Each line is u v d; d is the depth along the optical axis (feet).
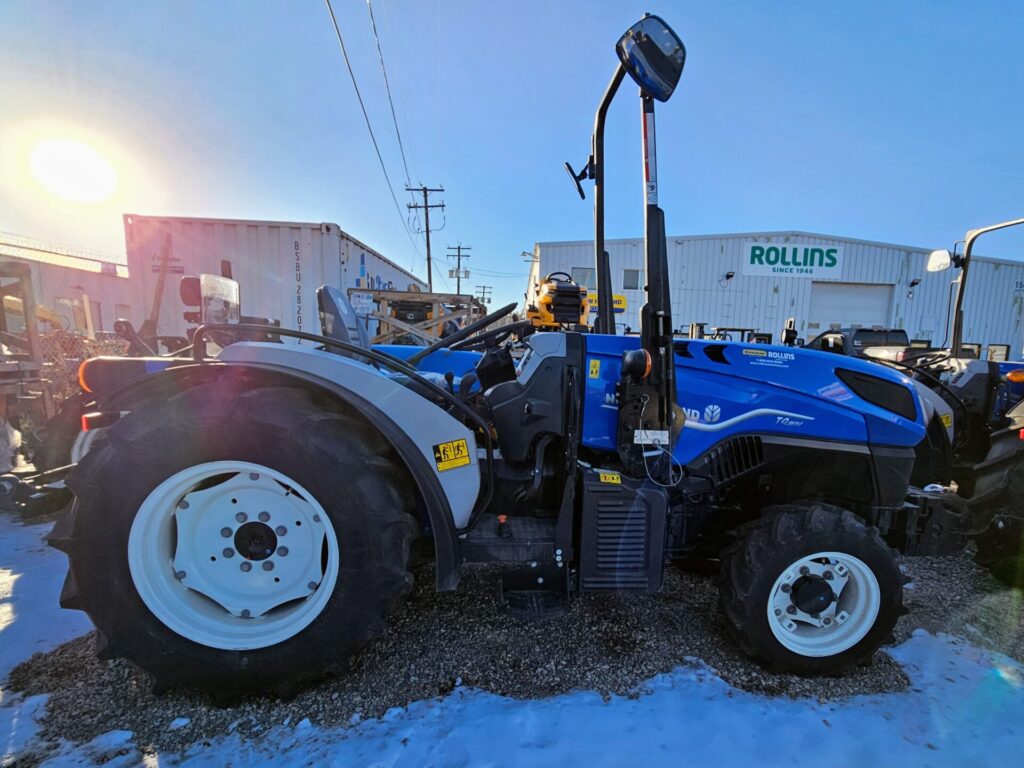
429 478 5.80
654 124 6.04
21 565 8.43
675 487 6.82
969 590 8.48
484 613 7.39
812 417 6.73
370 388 5.82
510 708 5.44
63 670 5.89
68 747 4.82
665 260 6.20
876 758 4.85
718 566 8.14
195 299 8.42
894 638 7.01
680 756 4.83
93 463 5.28
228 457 5.31
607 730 5.13
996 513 8.34
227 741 4.95
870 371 6.86
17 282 13.99
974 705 5.66
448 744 4.92
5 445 12.48
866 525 6.21
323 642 5.41
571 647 6.61
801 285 61.05
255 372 5.75
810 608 6.04
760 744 4.99
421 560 6.90
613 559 6.15
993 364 12.04
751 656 6.23
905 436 6.69
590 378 6.72
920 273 61.16
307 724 5.19
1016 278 62.80
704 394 6.94
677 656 6.47
